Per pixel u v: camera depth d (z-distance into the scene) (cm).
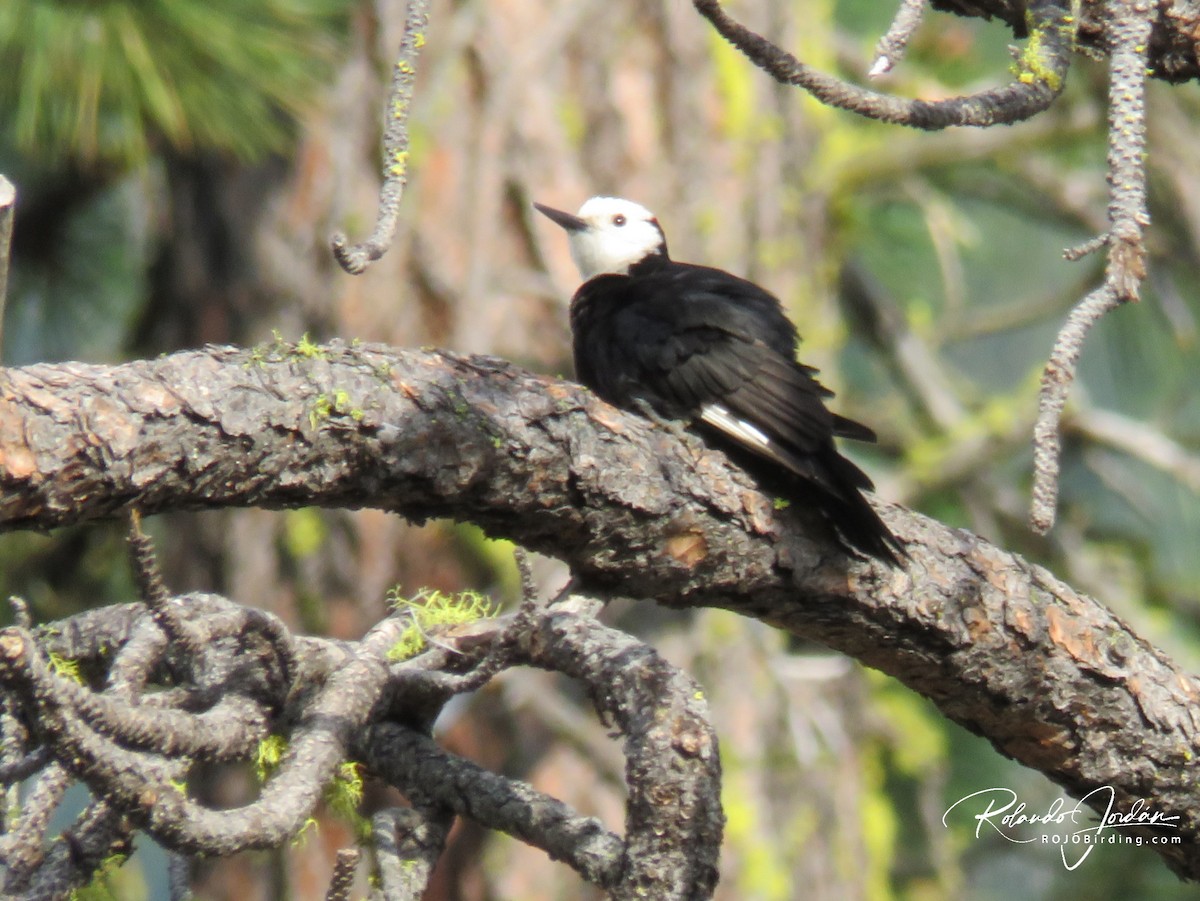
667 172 1241
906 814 1593
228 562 1261
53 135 1048
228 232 1280
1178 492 1622
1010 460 1608
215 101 1011
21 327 1446
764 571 582
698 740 458
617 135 1238
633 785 457
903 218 1645
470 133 1230
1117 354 1579
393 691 516
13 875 454
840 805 1279
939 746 1519
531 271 1227
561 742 1238
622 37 1245
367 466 506
